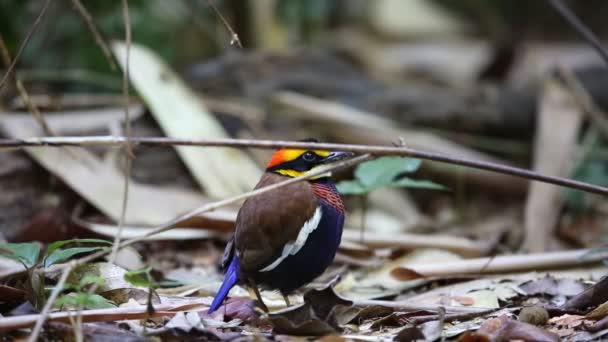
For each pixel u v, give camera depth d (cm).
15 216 1130
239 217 746
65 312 668
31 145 675
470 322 732
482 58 2195
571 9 2362
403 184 970
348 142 1407
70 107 1385
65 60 1499
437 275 916
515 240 1201
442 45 2586
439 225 1262
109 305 716
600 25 2361
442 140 1503
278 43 1845
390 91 1567
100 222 1110
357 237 1045
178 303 770
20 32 1482
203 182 1214
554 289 847
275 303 827
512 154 1524
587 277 912
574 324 702
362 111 1509
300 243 729
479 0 2416
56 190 1168
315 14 1973
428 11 2698
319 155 774
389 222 1262
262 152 1354
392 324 738
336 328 675
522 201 1396
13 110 1316
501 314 725
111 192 1138
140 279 629
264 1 1795
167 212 1123
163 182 1234
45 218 1013
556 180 717
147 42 1599
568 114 1379
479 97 1563
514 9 2230
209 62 1614
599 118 1394
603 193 718
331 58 1662
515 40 2053
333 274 985
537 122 1453
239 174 1245
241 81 1536
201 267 1023
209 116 1318
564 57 2155
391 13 2686
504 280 899
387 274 978
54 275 796
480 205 1393
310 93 1530
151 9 1644
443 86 1739
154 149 1261
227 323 735
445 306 786
